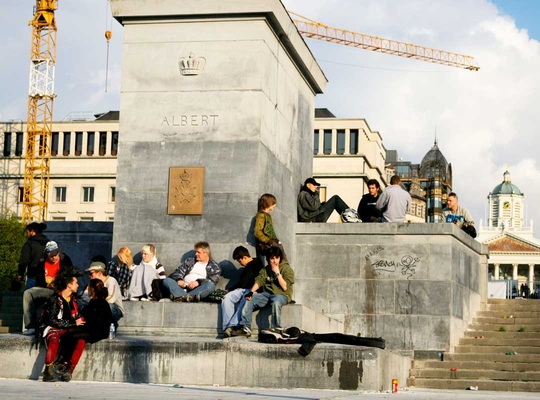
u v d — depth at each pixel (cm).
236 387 1662
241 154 2073
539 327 2397
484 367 2153
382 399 1412
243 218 2056
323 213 2466
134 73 2139
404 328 2253
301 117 2461
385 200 2402
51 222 2570
